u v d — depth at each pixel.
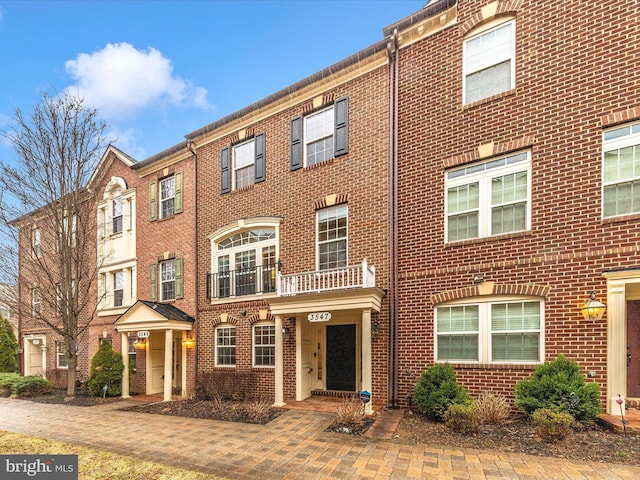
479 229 7.57
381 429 6.29
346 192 9.32
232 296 11.11
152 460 5.22
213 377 10.56
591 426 5.65
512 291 6.95
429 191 8.18
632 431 5.25
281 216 10.52
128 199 14.90
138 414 8.80
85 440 6.43
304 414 7.75
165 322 11.18
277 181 10.74
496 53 7.69
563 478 4.06
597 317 5.98
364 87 9.28
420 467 4.56
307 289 9.34
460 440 5.56
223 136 12.22
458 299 7.59
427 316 7.86
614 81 6.36
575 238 6.49
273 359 10.18
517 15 7.43
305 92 10.30
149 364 12.87
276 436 6.20
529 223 7.01
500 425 6.15
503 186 7.39
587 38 6.66
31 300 14.34
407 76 8.70
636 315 6.91
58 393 13.06
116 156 15.42
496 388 6.91
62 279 12.58
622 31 6.34
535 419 5.53
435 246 7.96
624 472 4.18
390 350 8.12
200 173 12.70
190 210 12.77
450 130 8.04
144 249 14.05
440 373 7.03
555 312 6.54
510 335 7.01
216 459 5.17
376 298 8.04
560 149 6.77
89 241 14.41
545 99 6.99
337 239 9.45
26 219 13.12
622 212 6.20
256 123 11.41
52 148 12.59
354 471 4.52
